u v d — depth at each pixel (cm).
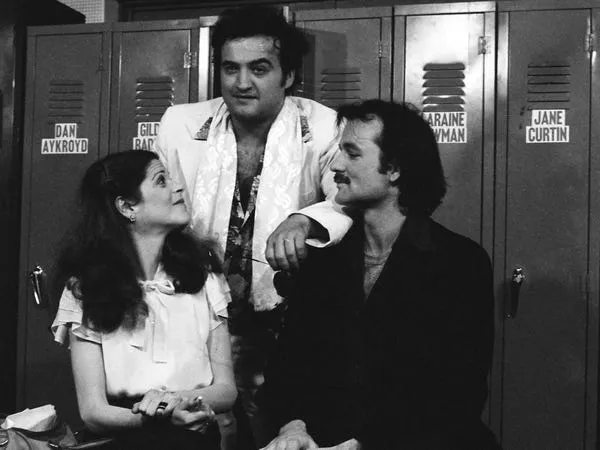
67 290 221
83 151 369
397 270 217
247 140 270
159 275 230
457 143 335
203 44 355
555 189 329
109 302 217
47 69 373
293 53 262
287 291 239
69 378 369
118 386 218
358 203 222
